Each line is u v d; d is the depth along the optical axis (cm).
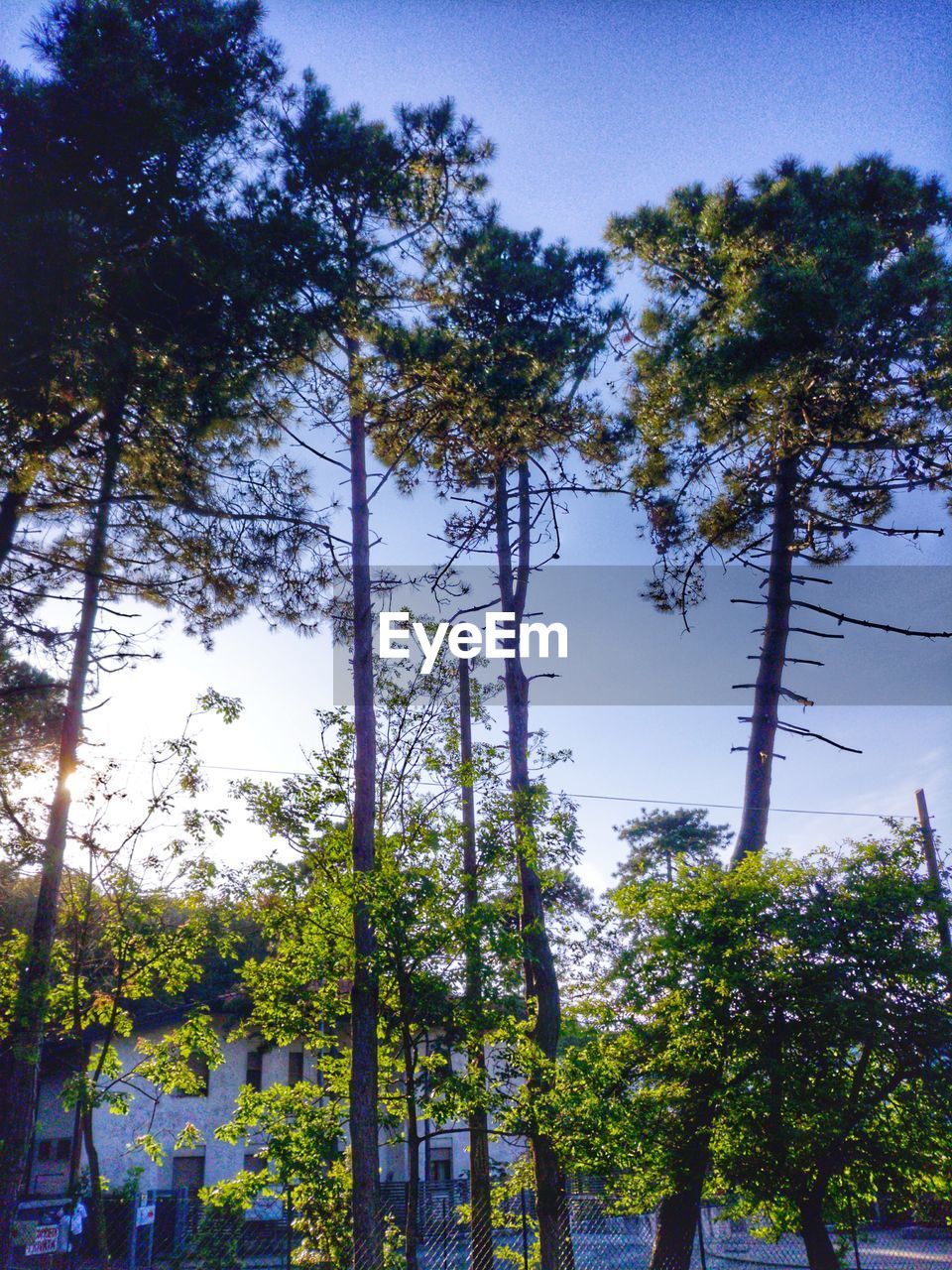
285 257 1288
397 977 1242
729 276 1686
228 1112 3356
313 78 1398
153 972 1495
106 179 1223
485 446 1686
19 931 1485
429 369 1438
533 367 1509
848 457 1755
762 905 1500
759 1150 1470
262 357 1341
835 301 1424
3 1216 1367
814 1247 1414
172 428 1428
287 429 1535
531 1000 1548
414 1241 1195
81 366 1201
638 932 1609
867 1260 1911
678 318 1722
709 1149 1492
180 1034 1493
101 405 1333
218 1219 1745
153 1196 2494
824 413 1605
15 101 1146
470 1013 1219
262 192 1312
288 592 1567
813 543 1834
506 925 1345
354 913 1263
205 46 1294
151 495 1518
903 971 1423
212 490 1546
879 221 1717
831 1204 1472
